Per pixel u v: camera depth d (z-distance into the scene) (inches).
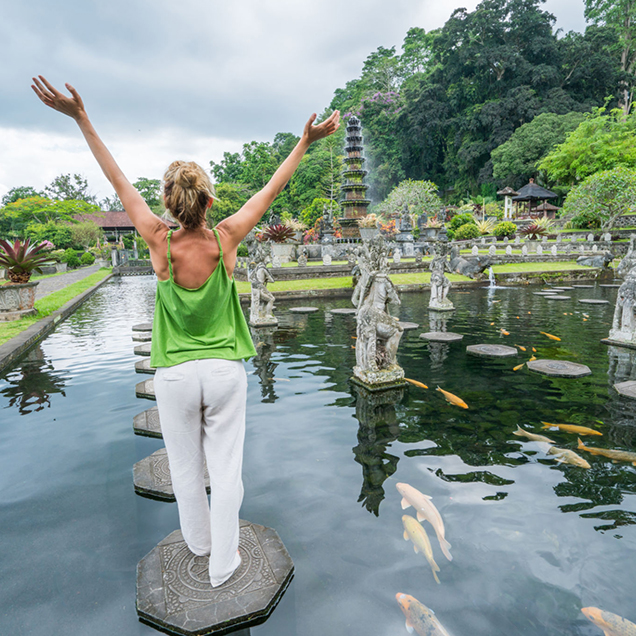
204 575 73.9
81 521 94.1
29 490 108.0
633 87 1796.3
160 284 62.4
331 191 1850.4
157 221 62.2
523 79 1756.9
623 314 263.1
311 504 98.2
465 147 1865.2
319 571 76.5
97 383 204.1
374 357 189.5
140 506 100.4
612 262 864.3
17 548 84.7
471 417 152.6
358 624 64.7
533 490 102.9
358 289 202.4
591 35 1829.5
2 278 891.4
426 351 257.9
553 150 1429.6
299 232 1150.3
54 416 161.2
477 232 1278.3
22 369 232.4
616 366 216.1
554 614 65.7
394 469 115.0
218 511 68.0
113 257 1443.2
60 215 1956.2
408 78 2317.9
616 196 1064.8
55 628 65.1
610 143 1254.9
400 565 77.7
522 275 738.8
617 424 144.5
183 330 63.6
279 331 335.3
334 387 190.4
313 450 127.5
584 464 115.3
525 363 225.5
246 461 120.6
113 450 131.3
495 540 84.1
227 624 64.4
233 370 64.3
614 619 64.2
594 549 80.9
